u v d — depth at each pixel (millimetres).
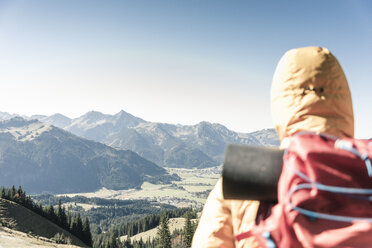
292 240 1216
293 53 1769
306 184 1232
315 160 1251
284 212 1247
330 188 1190
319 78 1648
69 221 157000
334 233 1141
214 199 1946
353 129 1736
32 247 51688
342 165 1231
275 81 1850
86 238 150000
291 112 1675
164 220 118312
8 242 52438
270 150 1433
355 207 1153
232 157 1399
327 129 1587
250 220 1706
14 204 129000
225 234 1845
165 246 116438
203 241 1873
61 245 77938
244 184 1345
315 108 1629
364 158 1199
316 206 1204
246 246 1642
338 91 1658
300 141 1383
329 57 1697
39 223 125938
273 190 1325
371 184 1204
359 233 1096
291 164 1312
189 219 117875
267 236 1278
